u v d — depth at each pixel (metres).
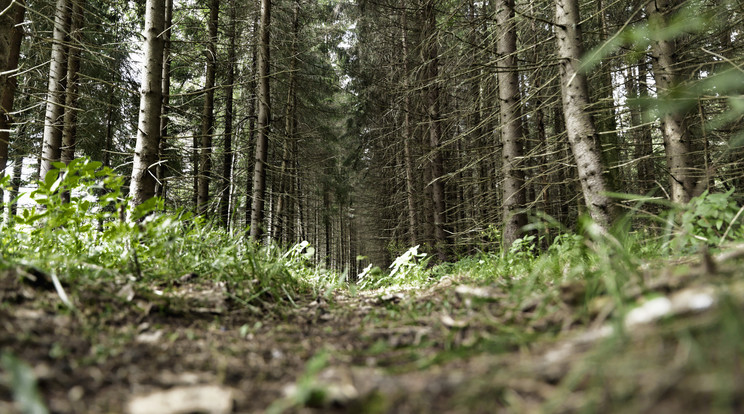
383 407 1.08
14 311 1.77
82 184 3.25
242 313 2.66
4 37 5.35
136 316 2.16
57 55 9.49
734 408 0.75
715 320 1.04
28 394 1.00
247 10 12.41
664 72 5.47
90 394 1.18
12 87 7.53
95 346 1.59
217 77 13.23
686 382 0.88
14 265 2.21
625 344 1.12
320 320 2.68
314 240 24.75
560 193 9.55
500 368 1.24
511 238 6.66
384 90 14.03
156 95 5.47
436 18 10.31
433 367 1.40
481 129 10.19
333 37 16.17
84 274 2.56
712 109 5.16
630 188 8.24
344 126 19.22
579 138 4.28
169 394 1.20
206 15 12.71
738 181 5.98
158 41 5.54
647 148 7.91
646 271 2.18
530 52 7.53
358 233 32.94
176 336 1.94
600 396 0.93
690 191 5.39
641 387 0.91
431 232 11.98
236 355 1.73
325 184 18.00
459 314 2.21
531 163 8.77
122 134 13.72
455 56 7.62
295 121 15.42
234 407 1.16
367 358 1.69
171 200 10.59
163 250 3.31
